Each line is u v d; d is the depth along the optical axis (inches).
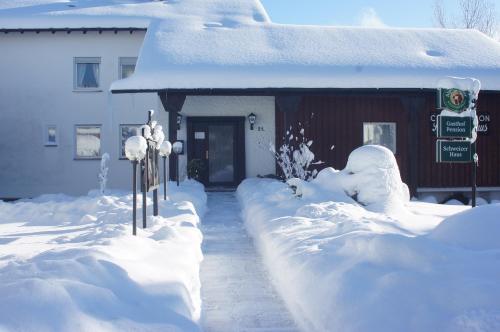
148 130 277.9
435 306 126.0
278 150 641.0
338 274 165.9
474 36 698.2
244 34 656.4
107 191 594.6
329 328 142.5
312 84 534.6
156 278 158.4
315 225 272.8
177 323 128.5
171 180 553.0
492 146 631.8
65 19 697.0
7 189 693.9
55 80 703.7
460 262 148.9
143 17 719.7
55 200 573.0
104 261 153.9
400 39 662.5
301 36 655.8
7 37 703.7
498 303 117.7
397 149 633.0
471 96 335.6
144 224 277.9
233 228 359.9
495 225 183.6
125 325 115.6
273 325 173.5
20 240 274.2
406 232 254.5
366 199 363.6
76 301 118.6
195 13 768.9
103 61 710.5
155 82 526.0
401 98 558.6
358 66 564.7
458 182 626.5
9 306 110.4
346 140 629.9
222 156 650.2
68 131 700.0
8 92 701.3
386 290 141.4
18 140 698.2
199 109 642.2
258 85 530.0
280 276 214.1
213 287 220.5
